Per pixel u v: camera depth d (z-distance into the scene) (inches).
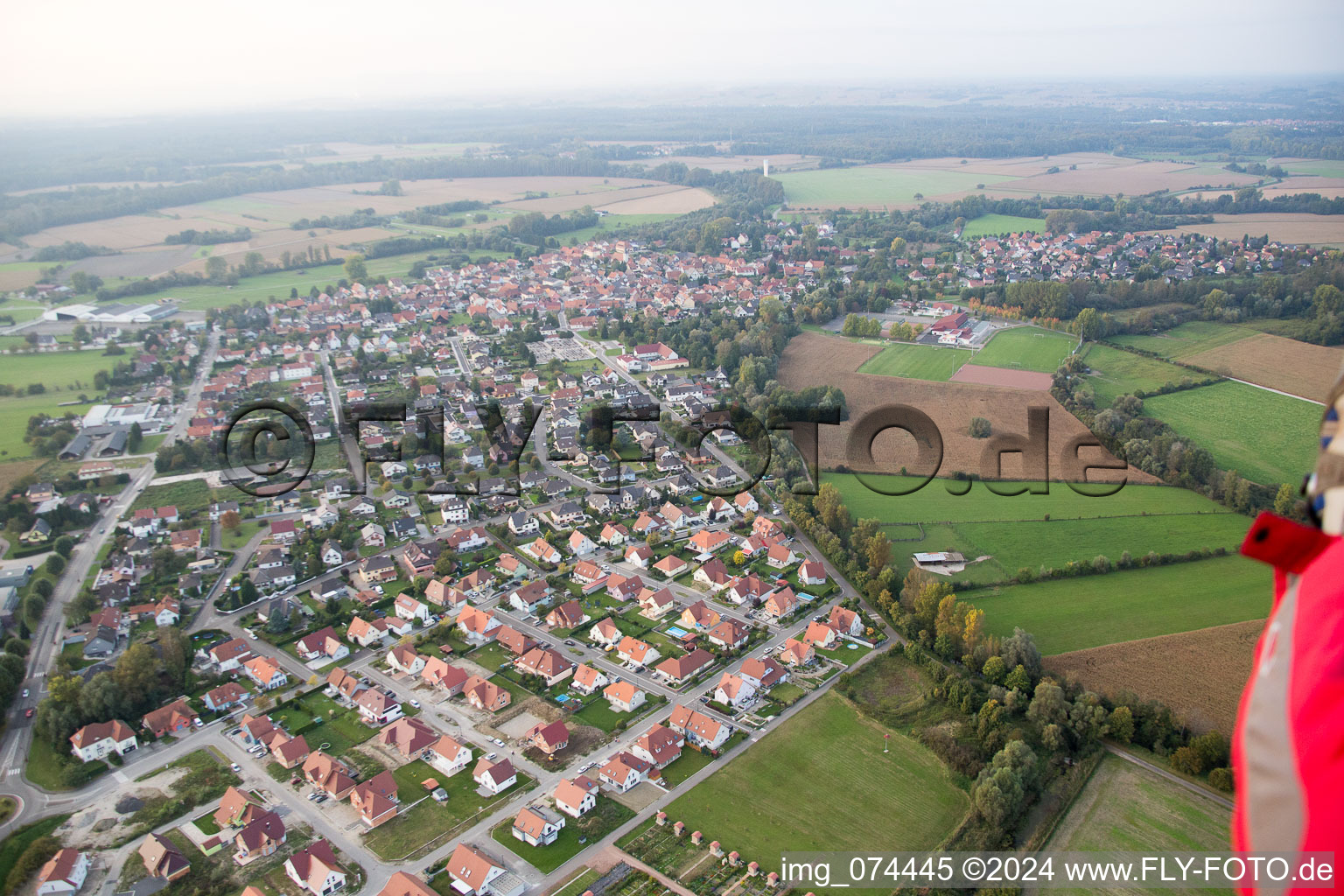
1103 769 4778.5
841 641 6131.9
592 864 4315.9
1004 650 5590.6
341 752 5177.2
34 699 5684.1
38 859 4370.1
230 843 4495.6
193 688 5762.8
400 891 4087.1
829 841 4419.3
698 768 4968.0
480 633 6323.8
